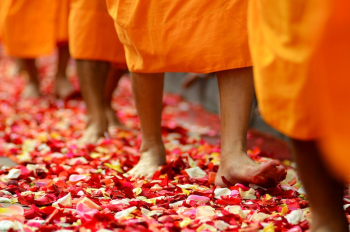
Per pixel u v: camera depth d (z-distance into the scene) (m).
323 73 1.31
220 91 2.62
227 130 2.60
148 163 2.98
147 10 2.64
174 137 4.37
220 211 2.19
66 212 2.16
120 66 4.21
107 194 2.47
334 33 1.24
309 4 1.60
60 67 6.41
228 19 2.47
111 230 1.94
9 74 8.68
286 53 1.63
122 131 4.49
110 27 3.80
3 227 2.03
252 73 2.55
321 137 1.59
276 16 1.67
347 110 1.28
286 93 1.65
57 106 6.01
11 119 5.09
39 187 2.67
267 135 4.98
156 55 2.67
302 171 1.70
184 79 7.79
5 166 3.19
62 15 4.98
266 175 2.41
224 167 2.60
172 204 2.33
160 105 3.01
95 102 4.04
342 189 1.70
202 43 2.52
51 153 3.63
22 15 4.73
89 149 3.67
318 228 1.71
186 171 2.86
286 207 2.20
